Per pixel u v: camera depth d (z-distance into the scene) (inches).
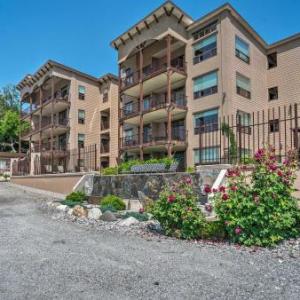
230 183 251.3
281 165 252.8
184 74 958.4
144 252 217.5
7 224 342.3
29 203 565.9
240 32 909.8
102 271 177.0
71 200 552.4
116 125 1355.8
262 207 228.8
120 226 318.7
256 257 202.7
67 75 1334.9
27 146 1914.4
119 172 700.7
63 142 1374.3
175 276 167.8
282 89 942.4
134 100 1182.3
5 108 2079.2
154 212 273.3
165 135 1048.2
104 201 476.1
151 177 472.4
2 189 895.7
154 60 1088.8
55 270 179.6
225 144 708.0
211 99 882.1
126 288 151.5
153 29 997.2
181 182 274.4
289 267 181.3
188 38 976.9
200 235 256.7
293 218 239.8
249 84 916.0
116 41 1128.8
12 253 217.6
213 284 155.9
